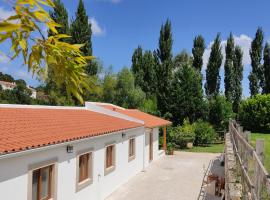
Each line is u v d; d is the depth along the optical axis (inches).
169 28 1851.6
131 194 625.9
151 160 986.1
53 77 82.7
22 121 454.9
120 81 1705.2
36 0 67.0
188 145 1342.3
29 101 1321.4
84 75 84.9
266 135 1293.1
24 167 351.3
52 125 491.5
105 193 598.5
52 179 416.2
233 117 1578.5
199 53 1936.5
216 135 1523.1
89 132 522.0
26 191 354.9
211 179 666.8
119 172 679.7
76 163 478.3
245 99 1689.2
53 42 78.3
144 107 1589.6
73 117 620.1
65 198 446.3
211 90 1923.0
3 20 62.8
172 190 658.8
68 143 437.4
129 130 730.8
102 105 930.1
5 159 320.2
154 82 1791.3
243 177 254.7
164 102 1585.9
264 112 1401.3
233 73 1927.9
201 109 1578.5
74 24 1310.3
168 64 1711.4
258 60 1974.7
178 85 1565.0
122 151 699.4
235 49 1984.5
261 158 225.3
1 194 317.1
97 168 559.8
